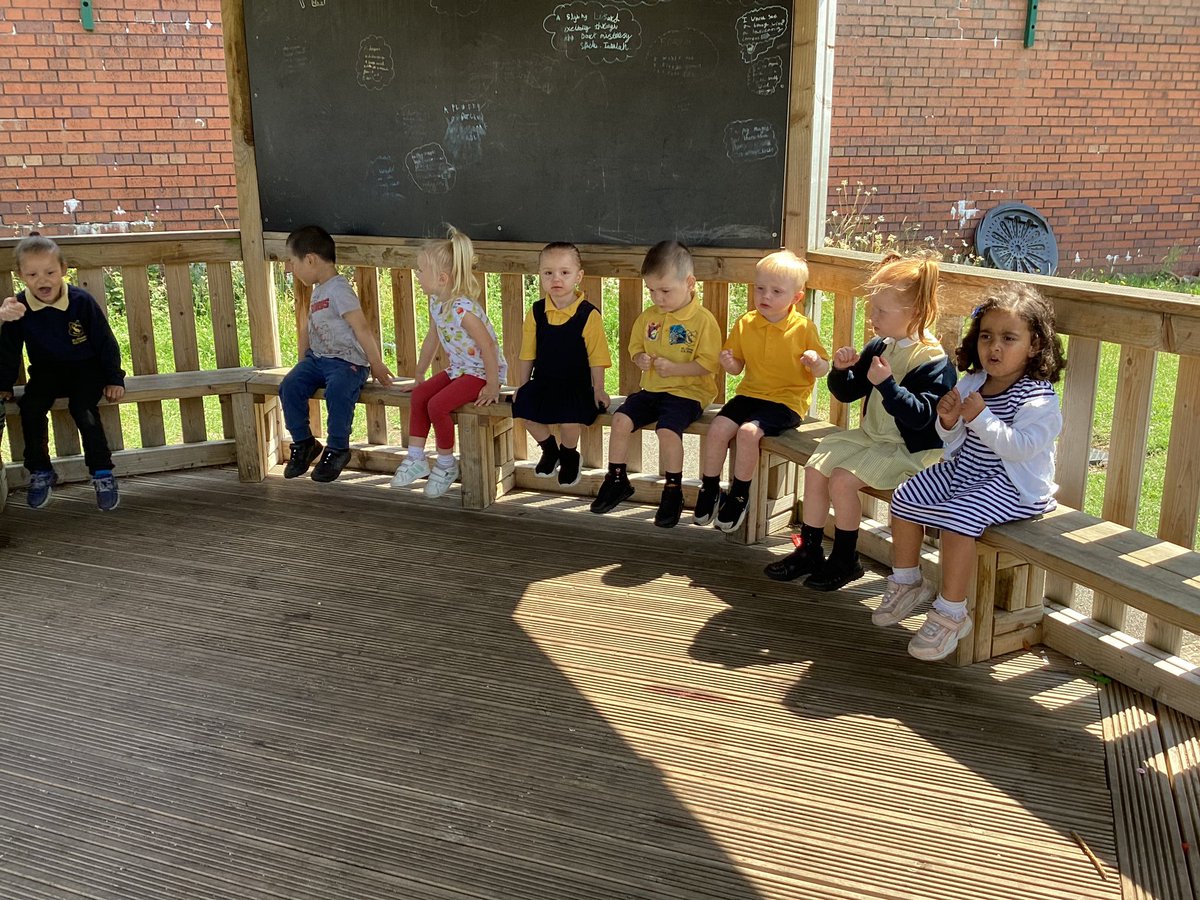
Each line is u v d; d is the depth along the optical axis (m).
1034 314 2.88
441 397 4.34
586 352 4.22
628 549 4.06
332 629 3.40
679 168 4.16
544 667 3.15
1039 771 2.63
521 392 4.26
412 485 4.82
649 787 2.56
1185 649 3.27
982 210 10.00
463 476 4.47
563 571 3.85
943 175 9.80
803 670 3.14
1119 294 2.95
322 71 4.62
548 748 2.73
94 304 4.47
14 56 7.99
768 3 3.85
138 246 4.74
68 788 2.57
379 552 4.03
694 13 3.98
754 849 2.34
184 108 8.48
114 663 3.18
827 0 3.84
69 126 8.23
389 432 5.68
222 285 4.96
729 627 3.41
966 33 9.46
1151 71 10.03
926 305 3.26
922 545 3.76
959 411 2.89
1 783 2.59
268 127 4.78
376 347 4.60
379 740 2.77
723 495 4.06
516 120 4.38
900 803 2.51
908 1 9.24
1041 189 10.12
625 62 4.14
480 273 4.98
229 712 2.91
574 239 4.42
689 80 4.05
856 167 9.55
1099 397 6.23
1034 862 2.30
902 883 2.24
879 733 2.80
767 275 3.75
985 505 2.94
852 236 9.25
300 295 4.90
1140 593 2.52
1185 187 10.52
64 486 4.80
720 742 2.76
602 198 4.33
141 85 8.33
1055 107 9.90
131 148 8.43
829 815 2.46
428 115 4.52
